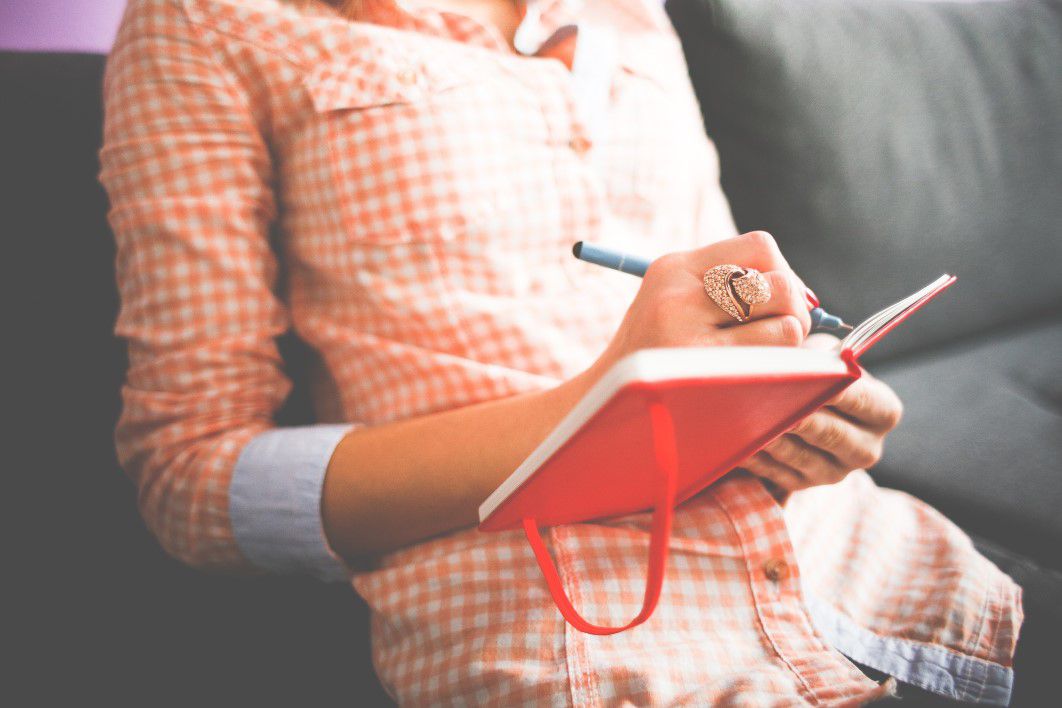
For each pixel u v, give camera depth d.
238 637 0.72
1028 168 1.17
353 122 0.64
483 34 0.76
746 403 0.38
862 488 0.80
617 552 0.58
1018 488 0.87
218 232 0.64
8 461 0.70
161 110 0.63
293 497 0.60
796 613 0.58
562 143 0.72
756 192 1.04
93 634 0.69
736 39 0.97
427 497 0.58
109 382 0.76
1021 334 1.20
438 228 0.64
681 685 0.52
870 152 1.04
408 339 0.65
